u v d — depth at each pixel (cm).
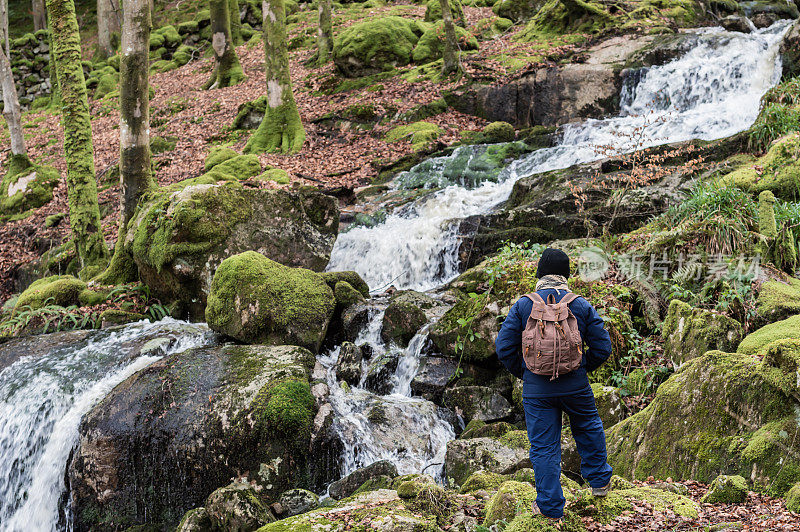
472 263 1027
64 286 1023
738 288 693
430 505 458
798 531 356
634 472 519
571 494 421
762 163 948
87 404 711
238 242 968
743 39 1480
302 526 429
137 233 1004
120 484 659
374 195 1363
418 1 2736
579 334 375
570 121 1583
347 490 591
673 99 1462
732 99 1330
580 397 389
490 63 1806
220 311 816
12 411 750
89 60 2916
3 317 1151
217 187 980
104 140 2044
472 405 709
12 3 3400
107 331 877
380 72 2003
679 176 1033
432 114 1716
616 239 854
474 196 1237
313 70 2159
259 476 625
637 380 648
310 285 853
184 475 643
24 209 1709
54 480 693
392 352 812
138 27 1098
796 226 795
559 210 1043
